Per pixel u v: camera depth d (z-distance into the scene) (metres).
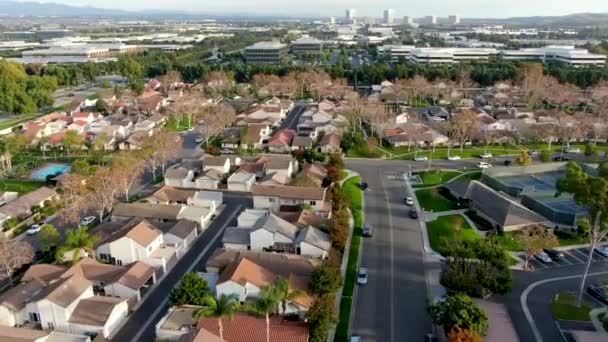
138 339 71.50
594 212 76.50
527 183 129.50
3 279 87.94
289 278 77.62
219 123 175.25
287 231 96.19
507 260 79.94
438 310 67.88
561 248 97.44
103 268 84.88
